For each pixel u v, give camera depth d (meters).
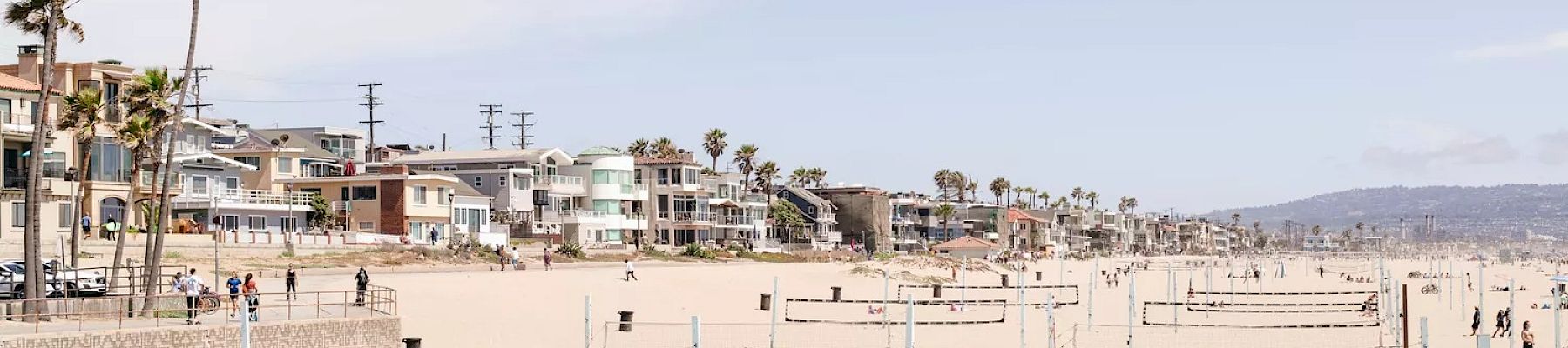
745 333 58.03
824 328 60.94
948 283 109.50
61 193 68.00
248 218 91.62
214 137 114.81
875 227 188.62
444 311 56.22
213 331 38.12
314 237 83.38
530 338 52.22
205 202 87.56
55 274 45.22
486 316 56.53
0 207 64.88
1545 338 69.50
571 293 68.25
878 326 62.16
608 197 133.62
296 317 42.50
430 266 80.69
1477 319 70.94
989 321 65.06
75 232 53.91
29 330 37.12
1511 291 64.31
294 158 109.69
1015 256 182.75
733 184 155.50
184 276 49.62
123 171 73.06
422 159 129.88
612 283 76.06
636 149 181.00
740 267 103.19
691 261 112.44
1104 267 187.38
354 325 41.38
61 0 44.91
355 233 88.38
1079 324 69.31
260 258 74.50
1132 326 61.28
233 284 45.59
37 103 67.19
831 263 118.69
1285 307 97.69
